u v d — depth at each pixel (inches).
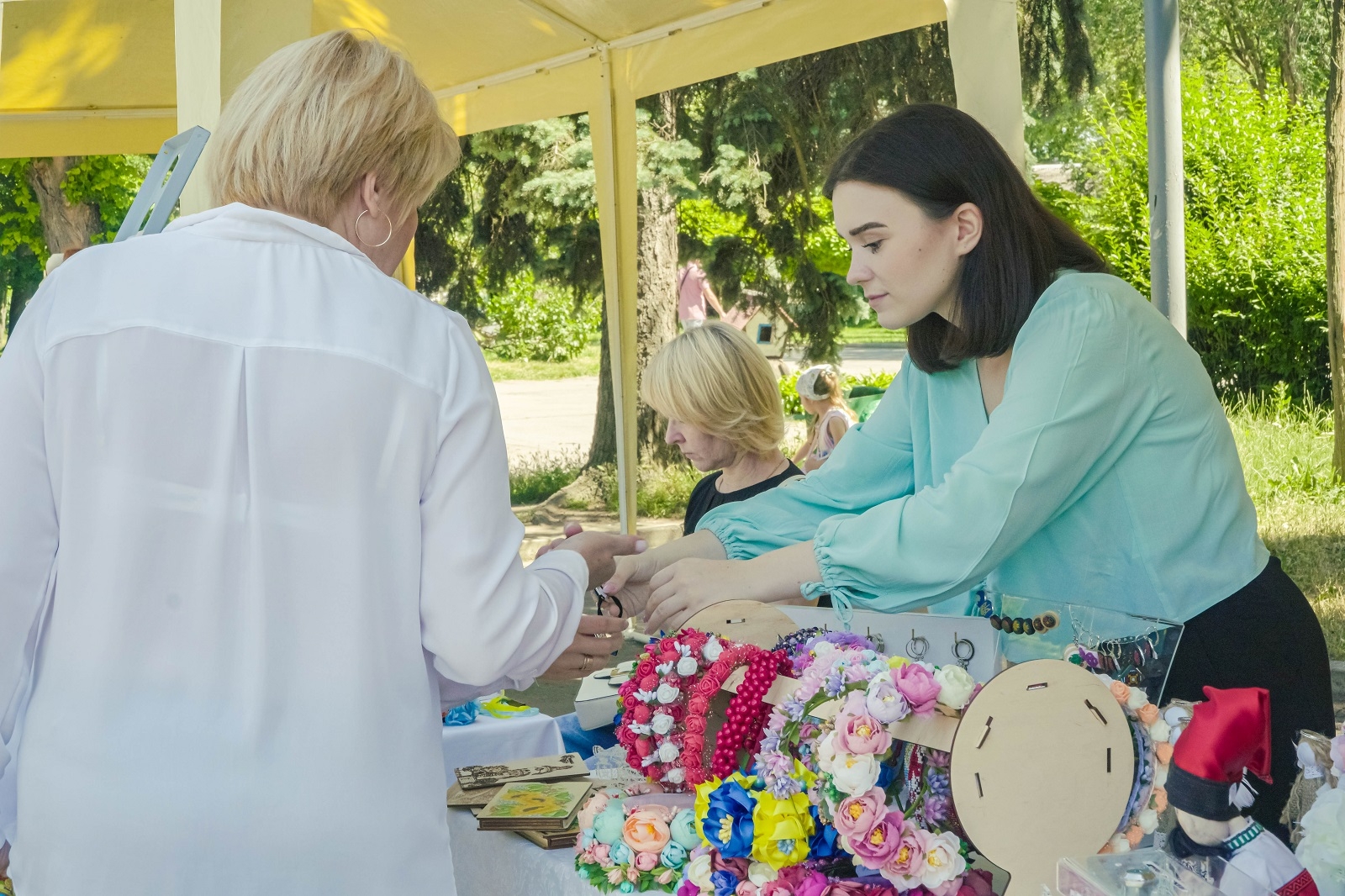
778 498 82.6
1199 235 396.8
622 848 57.7
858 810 48.9
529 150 434.6
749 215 422.6
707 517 81.7
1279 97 422.6
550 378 695.7
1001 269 65.7
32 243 456.8
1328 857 40.4
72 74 211.3
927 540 61.9
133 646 47.0
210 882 45.9
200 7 96.7
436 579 50.1
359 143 51.8
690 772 58.5
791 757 52.3
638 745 63.1
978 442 63.9
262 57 98.6
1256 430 366.3
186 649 47.2
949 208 64.9
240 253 49.8
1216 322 393.1
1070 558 67.9
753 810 52.2
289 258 50.0
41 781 47.0
